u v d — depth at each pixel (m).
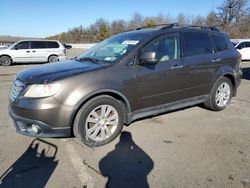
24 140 3.96
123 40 4.44
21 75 3.81
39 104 3.34
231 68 5.41
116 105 3.87
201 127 4.52
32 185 2.87
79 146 3.79
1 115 5.16
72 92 3.44
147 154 3.56
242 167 3.22
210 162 3.34
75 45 46.25
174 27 4.61
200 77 4.85
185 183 2.91
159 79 4.22
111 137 3.90
